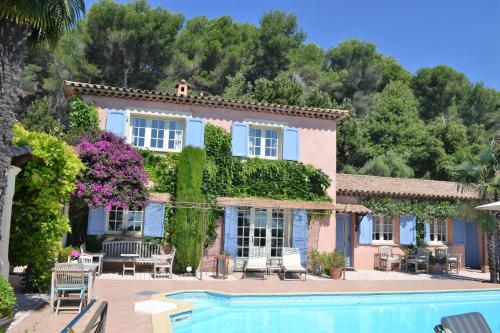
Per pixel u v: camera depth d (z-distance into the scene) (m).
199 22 40.47
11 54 7.09
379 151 36.91
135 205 13.98
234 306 11.50
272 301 11.88
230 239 16.02
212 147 16.55
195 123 16.27
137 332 7.51
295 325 10.02
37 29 8.05
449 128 37.75
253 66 38.69
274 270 16.59
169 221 15.72
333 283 14.53
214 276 15.08
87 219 15.02
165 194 15.41
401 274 17.59
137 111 15.95
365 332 9.67
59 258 10.99
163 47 33.94
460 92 46.09
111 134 14.26
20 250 9.43
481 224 16.58
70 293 9.30
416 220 19.67
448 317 6.41
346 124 34.88
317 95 34.00
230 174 16.58
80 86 15.29
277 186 17.02
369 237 18.64
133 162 13.93
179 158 15.57
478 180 17.16
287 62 40.44
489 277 17.70
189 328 9.36
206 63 37.50
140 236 15.68
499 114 45.81
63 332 4.04
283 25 42.00
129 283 12.79
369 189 18.88
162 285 12.66
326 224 17.50
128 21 32.75
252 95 33.81
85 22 33.09
